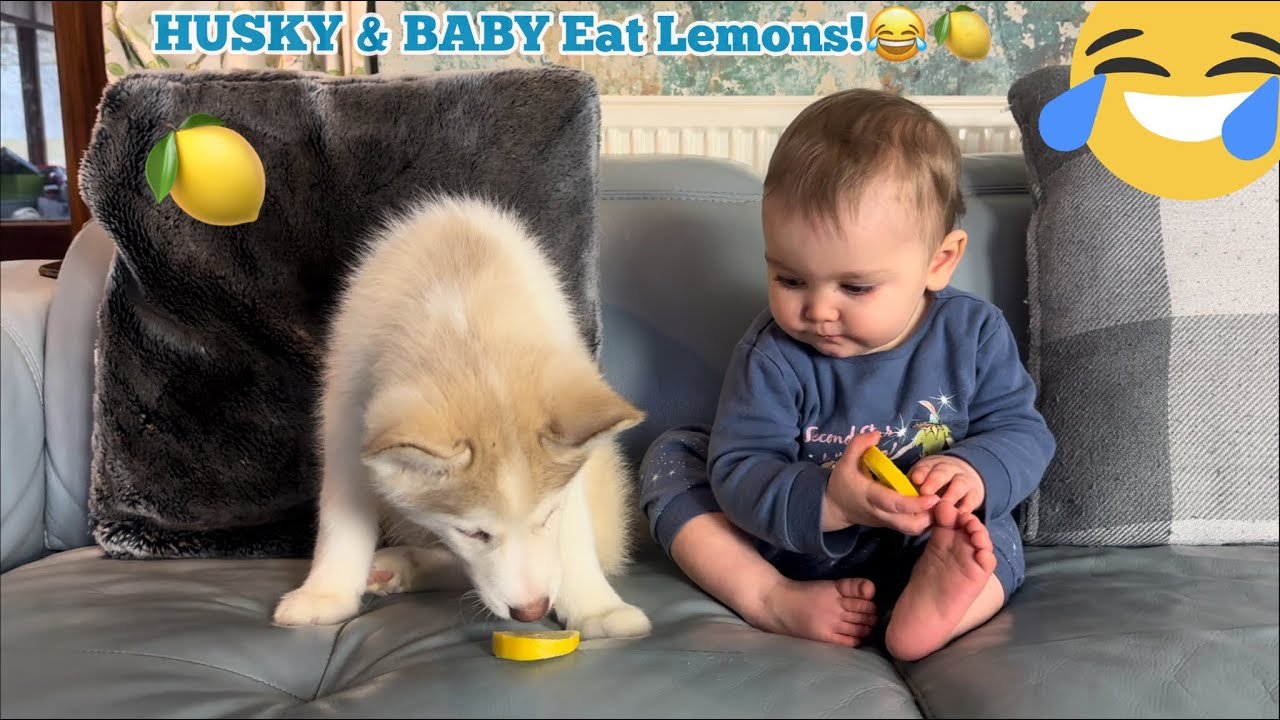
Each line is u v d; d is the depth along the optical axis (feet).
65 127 9.55
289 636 3.06
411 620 3.19
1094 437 3.63
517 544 3.19
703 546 3.51
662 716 2.45
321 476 3.68
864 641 3.23
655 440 4.20
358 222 3.99
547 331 3.50
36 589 3.33
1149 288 3.70
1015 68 9.38
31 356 4.08
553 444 3.16
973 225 4.56
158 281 3.85
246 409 3.86
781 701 2.53
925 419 3.64
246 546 3.85
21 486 3.96
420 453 2.90
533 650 2.77
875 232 3.32
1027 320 4.41
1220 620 2.85
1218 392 3.56
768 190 3.52
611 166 4.95
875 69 9.45
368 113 4.05
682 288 4.64
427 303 3.43
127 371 3.83
